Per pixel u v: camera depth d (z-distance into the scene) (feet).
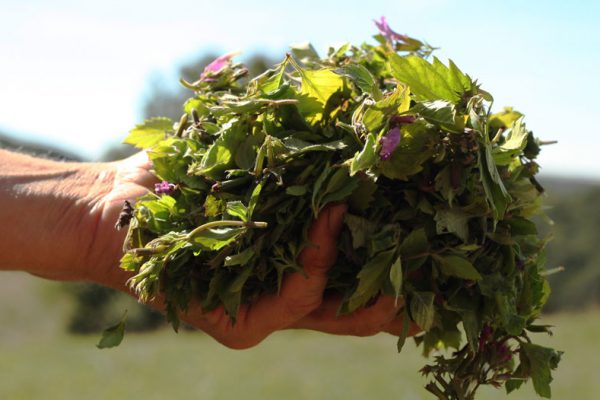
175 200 3.14
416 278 3.12
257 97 3.12
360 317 3.22
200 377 11.91
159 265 3.05
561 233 21.94
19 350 16.17
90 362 13.80
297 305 3.19
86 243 3.35
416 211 3.09
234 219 3.07
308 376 11.49
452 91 3.10
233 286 3.09
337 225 3.08
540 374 3.21
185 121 3.29
